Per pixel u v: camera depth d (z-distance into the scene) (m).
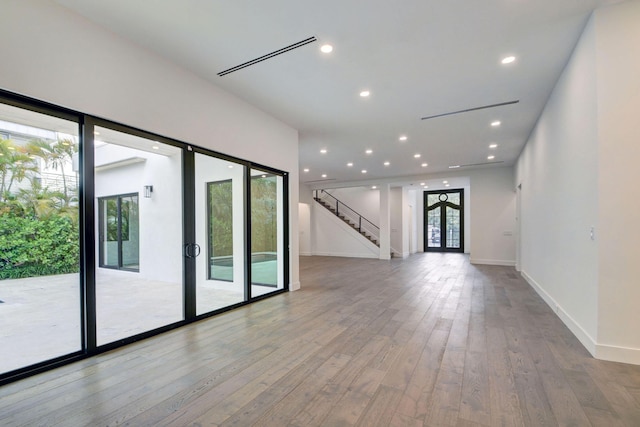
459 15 2.75
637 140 2.66
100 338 3.23
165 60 3.47
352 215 14.21
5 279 2.78
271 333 3.51
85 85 2.78
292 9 2.67
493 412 2.02
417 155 8.01
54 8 2.59
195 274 4.04
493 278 7.21
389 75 3.84
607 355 2.78
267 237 5.52
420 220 15.43
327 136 6.35
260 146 4.95
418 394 2.24
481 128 5.84
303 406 2.09
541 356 2.89
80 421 1.92
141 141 3.54
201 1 2.56
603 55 2.73
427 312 4.36
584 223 3.13
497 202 9.62
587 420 1.94
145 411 2.03
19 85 2.39
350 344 3.19
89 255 2.88
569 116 3.53
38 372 2.54
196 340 3.30
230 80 3.98
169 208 4.24
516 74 3.82
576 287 3.42
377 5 2.61
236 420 1.94
